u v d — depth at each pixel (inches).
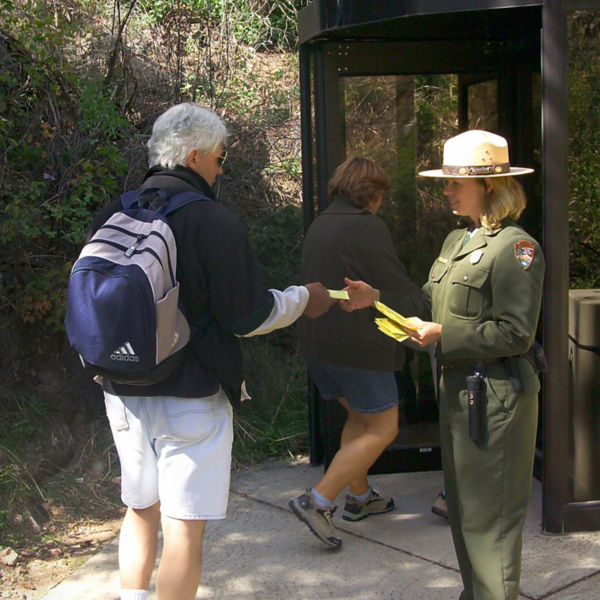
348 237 132.3
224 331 102.7
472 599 109.5
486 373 102.7
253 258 102.0
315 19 151.6
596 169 141.4
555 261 131.5
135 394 101.3
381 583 126.1
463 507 105.3
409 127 167.3
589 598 120.0
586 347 140.8
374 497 149.8
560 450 136.8
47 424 173.3
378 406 134.3
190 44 253.0
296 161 249.3
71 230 183.2
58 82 194.2
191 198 101.0
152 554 109.2
